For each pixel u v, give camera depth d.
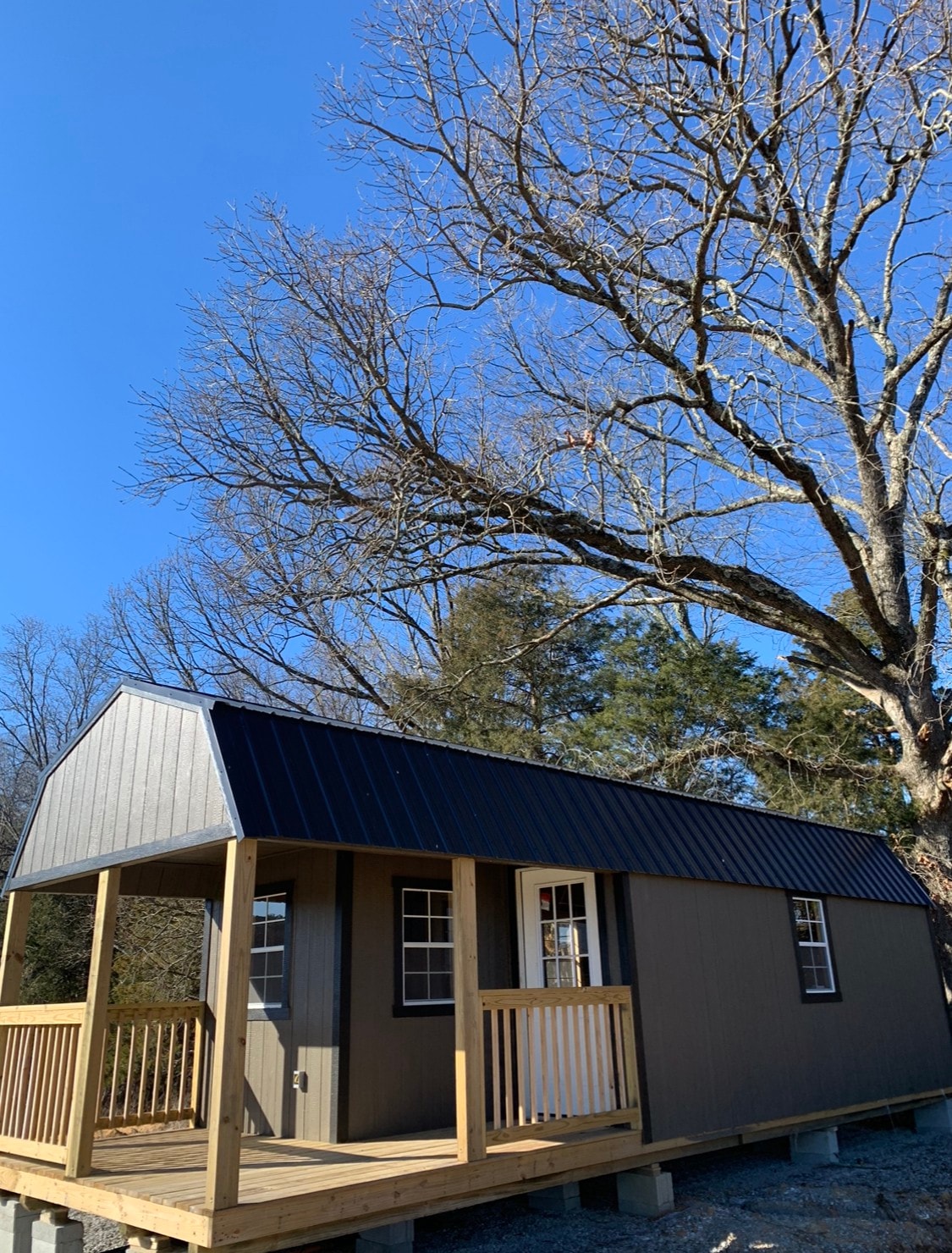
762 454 13.39
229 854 5.48
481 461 14.67
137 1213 5.26
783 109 11.63
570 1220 7.33
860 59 11.30
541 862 7.18
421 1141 6.83
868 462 15.02
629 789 8.95
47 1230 6.42
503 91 12.00
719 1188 8.38
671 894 8.62
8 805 28.64
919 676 15.19
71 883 8.51
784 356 15.84
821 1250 6.73
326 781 6.17
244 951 5.27
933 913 14.12
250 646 24.31
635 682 20.09
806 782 18.17
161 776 6.57
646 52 11.59
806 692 20.12
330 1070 7.15
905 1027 11.53
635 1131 7.39
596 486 15.11
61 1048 6.79
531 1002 6.94
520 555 15.81
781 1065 9.26
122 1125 8.20
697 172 11.91
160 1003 9.02
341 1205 5.24
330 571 14.11
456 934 6.47
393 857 7.96
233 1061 5.01
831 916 10.94
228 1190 4.81
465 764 7.35
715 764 19.48
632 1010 7.76
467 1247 6.67
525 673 21.84
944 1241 7.11
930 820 15.08
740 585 15.58
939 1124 11.52
